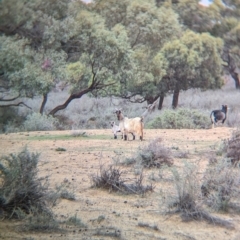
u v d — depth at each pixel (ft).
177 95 554.46
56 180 149.48
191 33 583.58
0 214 112.47
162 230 112.57
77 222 112.47
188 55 549.13
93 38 466.29
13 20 485.56
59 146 213.05
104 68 469.16
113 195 137.69
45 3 508.53
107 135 253.03
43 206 117.39
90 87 466.70
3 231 104.42
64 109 506.48
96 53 467.93
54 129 347.15
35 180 119.44
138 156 169.58
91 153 194.08
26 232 105.09
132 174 158.61
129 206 128.26
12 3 484.33
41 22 488.02
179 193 124.67
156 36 573.74
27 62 428.97
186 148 205.77
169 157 170.30
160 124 318.24
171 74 546.67
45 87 425.28
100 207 126.21
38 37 487.61
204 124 321.93
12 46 426.10
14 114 432.66
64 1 514.27
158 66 518.78
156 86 522.88
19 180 116.57
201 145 215.92
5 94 492.54
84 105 524.11
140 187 140.05
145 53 547.49
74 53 513.86
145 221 117.39
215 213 127.13
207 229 115.85
